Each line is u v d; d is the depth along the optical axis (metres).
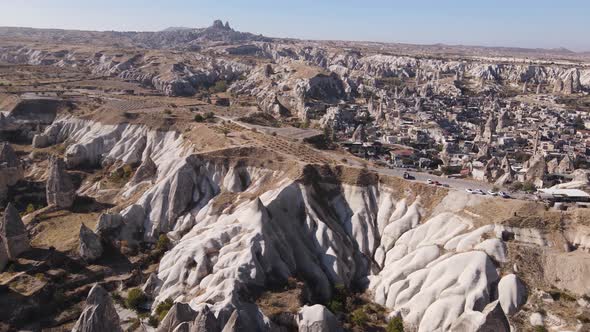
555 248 79.31
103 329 53.84
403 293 79.69
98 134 147.62
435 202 93.94
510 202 86.56
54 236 99.94
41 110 171.88
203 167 110.81
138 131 143.88
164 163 120.44
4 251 86.44
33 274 85.56
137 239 101.25
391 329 73.06
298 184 98.81
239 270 79.31
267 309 73.94
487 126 178.88
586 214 80.12
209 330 58.16
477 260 77.94
